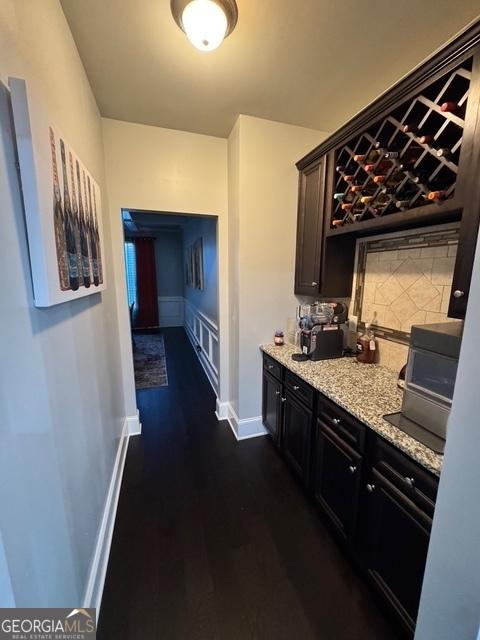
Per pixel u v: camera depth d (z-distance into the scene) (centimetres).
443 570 71
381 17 123
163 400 318
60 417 95
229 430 259
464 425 64
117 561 139
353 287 208
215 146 234
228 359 272
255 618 116
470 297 62
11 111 70
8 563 61
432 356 104
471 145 100
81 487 113
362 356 187
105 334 178
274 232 224
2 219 64
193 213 237
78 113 138
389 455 111
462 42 100
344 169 174
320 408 157
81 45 136
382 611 118
